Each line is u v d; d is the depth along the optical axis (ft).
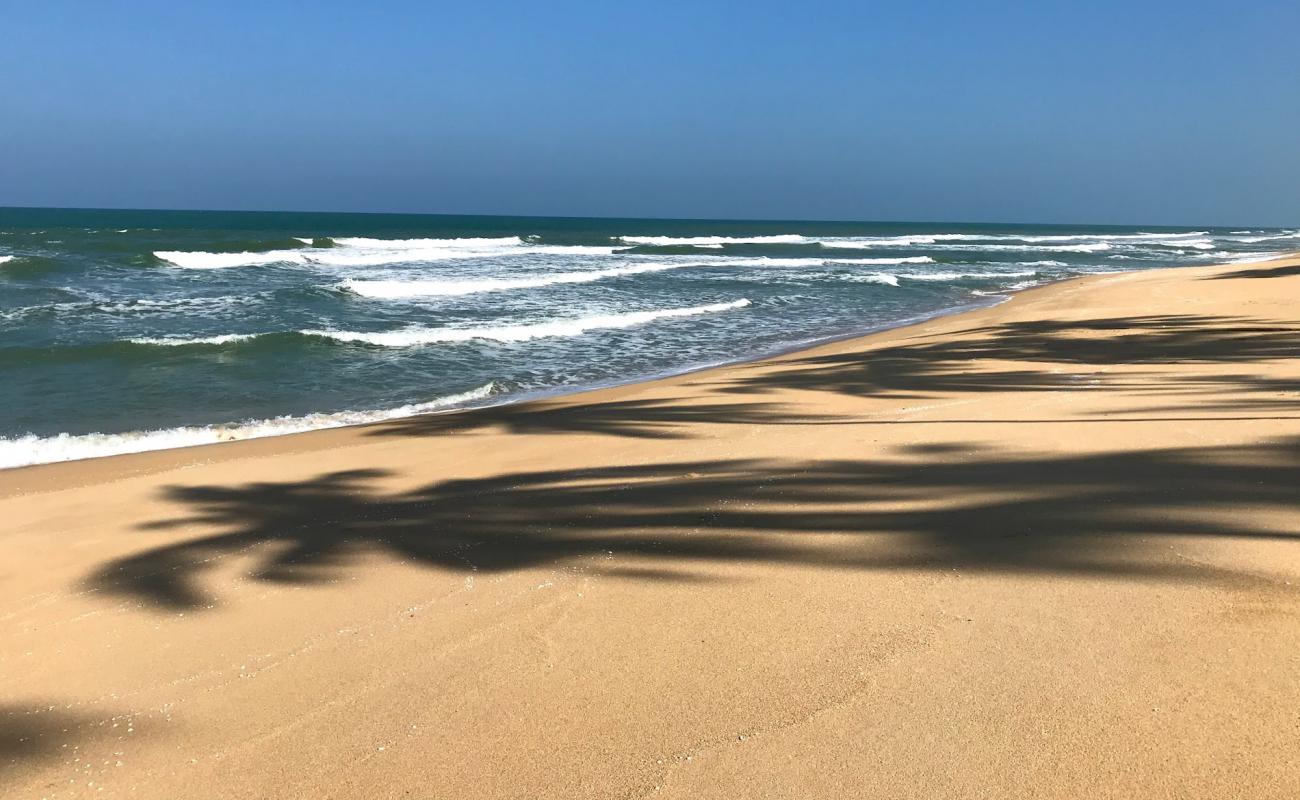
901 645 9.01
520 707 8.29
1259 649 8.24
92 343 45.42
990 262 146.92
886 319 61.67
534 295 78.18
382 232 255.50
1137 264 143.02
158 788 7.41
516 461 19.95
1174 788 6.31
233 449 24.36
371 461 20.74
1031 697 7.75
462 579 11.93
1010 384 27.61
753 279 99.40
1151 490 13.66
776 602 10.41
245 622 10.90
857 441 19.13
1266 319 42.91
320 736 8.04
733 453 18.86
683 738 7.53
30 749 8.13
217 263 111.34
